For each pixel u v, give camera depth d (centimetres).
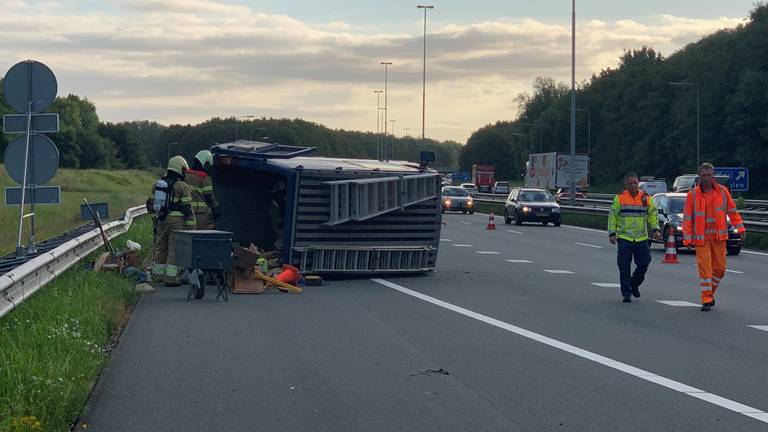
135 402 796
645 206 1534
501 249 2809
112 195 6475
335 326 1229
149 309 1373
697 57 10194
